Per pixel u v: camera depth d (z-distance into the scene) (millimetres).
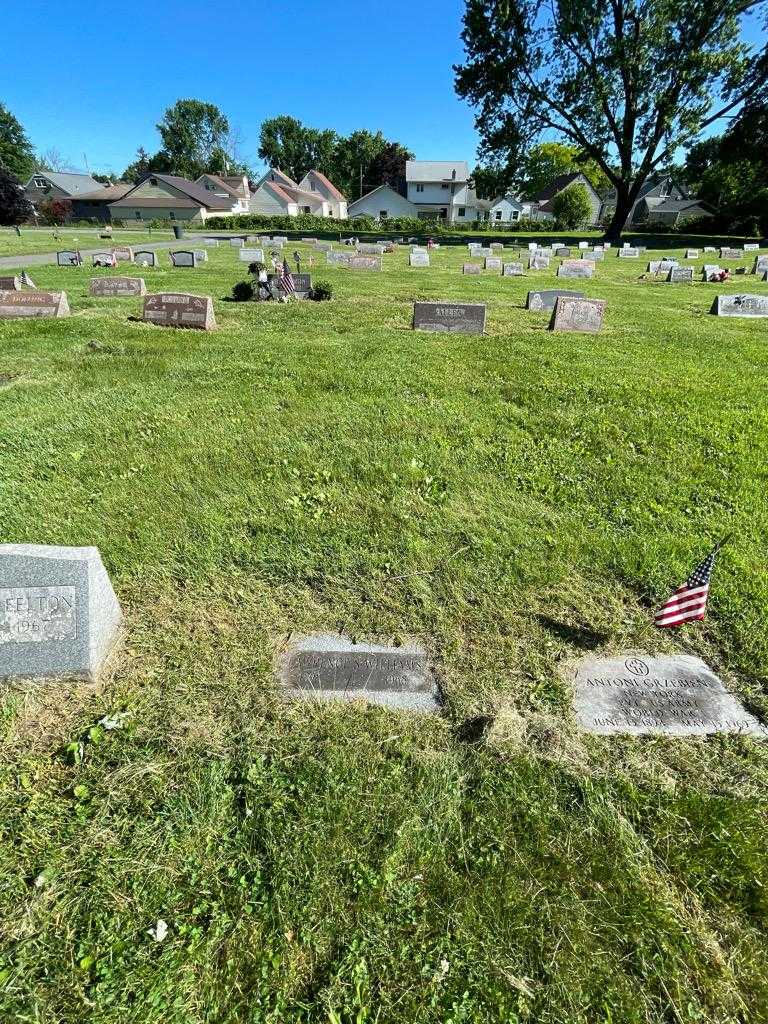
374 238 49531
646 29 34469
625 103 38469
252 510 4270
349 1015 1686
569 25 33969
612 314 13594
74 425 5855
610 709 2744
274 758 2463
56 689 2793
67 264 24078
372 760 2453
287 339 9844
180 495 4469
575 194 65125
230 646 3043
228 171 104125
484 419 6219
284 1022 1677
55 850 2113
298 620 3244
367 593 3432
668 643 3143
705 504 4582
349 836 2156
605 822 2223
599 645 3117
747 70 35094
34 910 1939
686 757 2529
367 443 5496
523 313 13523
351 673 2910
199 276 20047
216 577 3539
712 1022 1718
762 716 2740
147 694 2766
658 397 7082
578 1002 1736
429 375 7746
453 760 2465
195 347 9156
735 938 1910
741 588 3518
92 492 4512
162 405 6453
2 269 21734
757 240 45906
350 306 13719
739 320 13188
